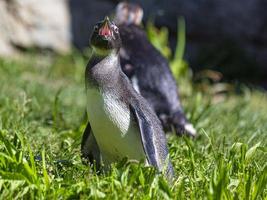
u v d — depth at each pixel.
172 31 29.58
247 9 29.80
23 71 24.86
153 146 9.99
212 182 9.26
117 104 10.18
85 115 13.80
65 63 26.83
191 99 22.33
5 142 10.10
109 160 10.61
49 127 15.25
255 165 11.02
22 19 28.20
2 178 9.24
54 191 9.10
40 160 10.60
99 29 10.30
